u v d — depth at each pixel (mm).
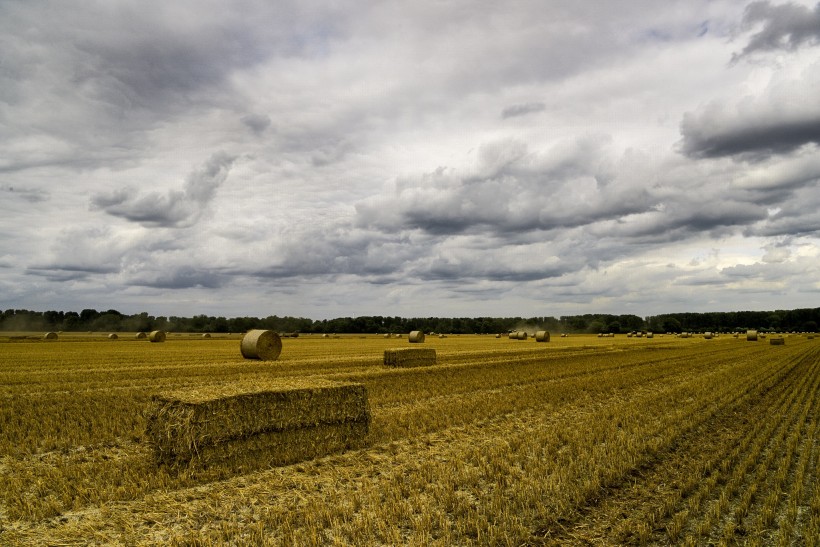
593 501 8203
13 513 7695
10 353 41500
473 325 166125
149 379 23094
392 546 6605
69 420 14273
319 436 11688
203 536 6902
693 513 7789
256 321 155750
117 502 8352
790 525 7332
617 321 171250
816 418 14922
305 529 7117
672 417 14609
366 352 44938
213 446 10156
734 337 97188
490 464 10016
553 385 22297
